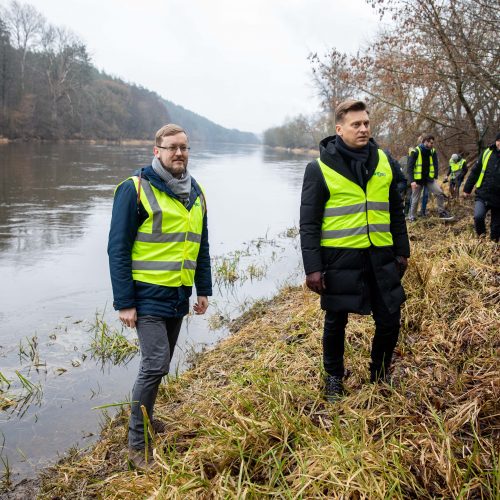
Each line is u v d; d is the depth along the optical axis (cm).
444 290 400
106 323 526
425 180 862
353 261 262
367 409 270
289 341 409
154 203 258
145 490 236
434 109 1242
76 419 346
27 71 6294
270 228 1131
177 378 384
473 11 927
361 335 373
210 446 251
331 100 1406
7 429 334
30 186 1736
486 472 215
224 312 576
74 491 265
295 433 256
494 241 541
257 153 7431
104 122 7581
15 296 609
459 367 307
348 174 258
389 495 203
